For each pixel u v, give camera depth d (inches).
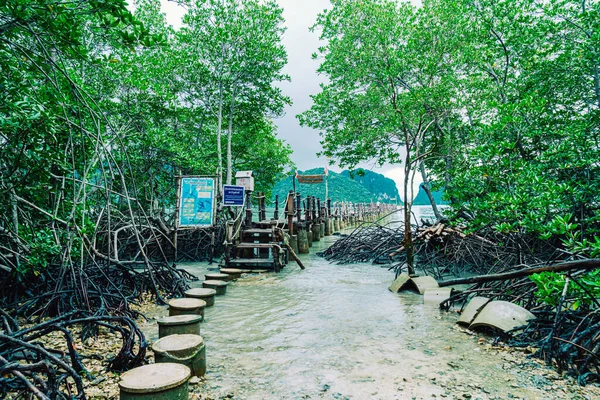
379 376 132.4
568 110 411.8
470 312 191.6
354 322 202.8
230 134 631.8
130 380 102.2
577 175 294.2
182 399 103.3
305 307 238.8
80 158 271.6
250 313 224.7
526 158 364.5
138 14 563.5
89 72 450.3
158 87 498.0
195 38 592.7
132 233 440.5
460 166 481.4
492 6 442.9
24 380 85.7
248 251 435.8
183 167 607.2
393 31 565.6
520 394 117.3
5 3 129.7
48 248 216.7
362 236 527.5
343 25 585.6
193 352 129.9
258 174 805.2
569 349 137.4
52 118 192.7
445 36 543.2
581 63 380.8
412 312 222.4
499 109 336.8
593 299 148.9
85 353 160.2
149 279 279.7
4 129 182.9
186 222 396.5
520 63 458.0
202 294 237.3
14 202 220.5
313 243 732.7
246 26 590.9
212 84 632.4
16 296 218.8
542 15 423.8
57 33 146.1
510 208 259.3
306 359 149.9
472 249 360.8
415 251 416.5
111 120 447.8
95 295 226.5
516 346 157.8
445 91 474.6
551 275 156.4
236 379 131.3
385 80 550.6
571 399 113.7
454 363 143.3
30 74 199.9
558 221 176.9
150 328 200.5
